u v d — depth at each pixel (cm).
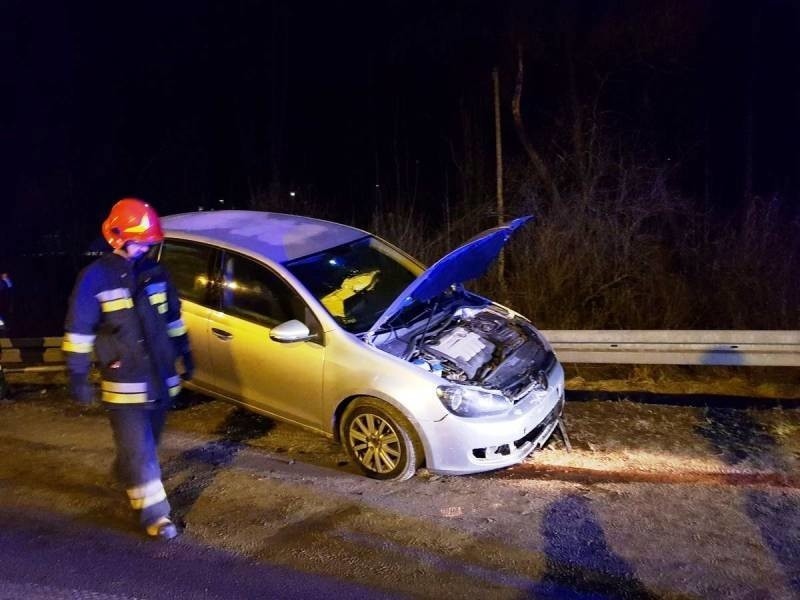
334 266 552
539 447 525
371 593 381
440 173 1594
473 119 1540
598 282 888
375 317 525
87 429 595
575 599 375
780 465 512
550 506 461
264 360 524
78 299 382
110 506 470
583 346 661
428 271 477
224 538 433
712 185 1541
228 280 548
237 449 550
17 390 706
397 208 1074
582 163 1120
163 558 413
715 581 388
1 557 415
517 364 523
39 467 526
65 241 1369
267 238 568
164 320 415
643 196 995
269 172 1816
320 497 477
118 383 405
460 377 491
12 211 1536
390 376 477
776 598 374
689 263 925
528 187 1050
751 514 449
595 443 551
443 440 471
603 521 444
